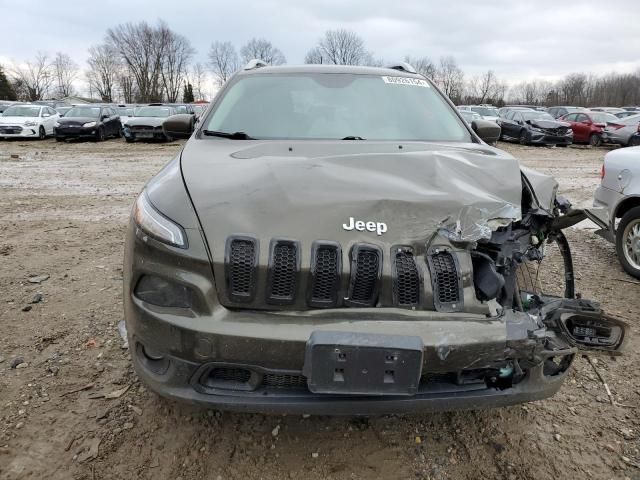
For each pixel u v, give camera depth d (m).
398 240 2.01
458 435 2.49
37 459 2.28
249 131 3.12
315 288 1.94
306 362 1.83
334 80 3.55
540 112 21.98
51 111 21.84
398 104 3.43
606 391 2.85
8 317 3.62
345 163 2.38
